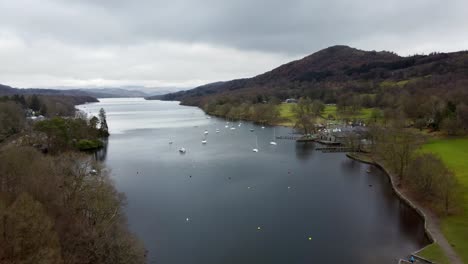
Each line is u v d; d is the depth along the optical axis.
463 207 69.44
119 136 194.88
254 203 83.31
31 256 34.75
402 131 111.62
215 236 65.88
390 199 84.38
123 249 49.88
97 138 169.12
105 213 55.72
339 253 58.91
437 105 166.00
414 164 82.12
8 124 157.88
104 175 78.06
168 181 101.62
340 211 77.50
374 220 72.12
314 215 75.56
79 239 46.59
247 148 155.00
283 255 58.75
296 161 127.56
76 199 56.62
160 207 80.44
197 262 56.59
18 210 38.44
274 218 74.25
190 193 90.62
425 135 137.62
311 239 64.31
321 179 103.19
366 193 89.44
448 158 104.44
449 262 50.75
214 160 130.00
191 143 169.38
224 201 84.75
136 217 74.62
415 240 62.38
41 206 43.41
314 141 170.00
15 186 54.50
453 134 143.62
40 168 60.25
